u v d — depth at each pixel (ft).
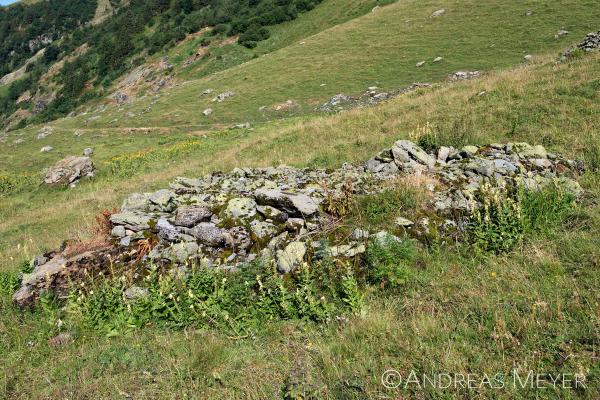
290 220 25.95
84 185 85.25
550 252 19.93
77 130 171.22
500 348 14.38
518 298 16.87
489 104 54.70
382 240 21.97
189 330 18.67
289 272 21.54
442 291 18.42
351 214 26.40
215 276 21.34
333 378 14.15
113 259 25.20
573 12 136.15
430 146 41.81
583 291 16.34
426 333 15.66
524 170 30.60
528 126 44.68
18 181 92.53
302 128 73.51
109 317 20.56
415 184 28.17
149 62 315.78
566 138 39.58
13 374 16.90
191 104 171.94
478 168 30.63
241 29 285.43
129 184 70.03
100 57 389.60
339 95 134.21
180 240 25.81
